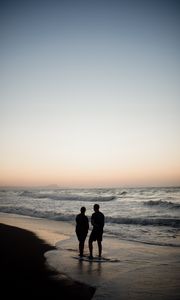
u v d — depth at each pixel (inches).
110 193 2374.5
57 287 268.2
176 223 708.7
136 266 344.8
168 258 388.5
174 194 2028.8
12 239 529.0
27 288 265.1
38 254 406.0
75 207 1267.2
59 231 634.8
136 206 1232.8
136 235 583.5
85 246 471.5
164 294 247.3
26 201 1744.6
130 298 238.8
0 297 241.8
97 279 292.4
